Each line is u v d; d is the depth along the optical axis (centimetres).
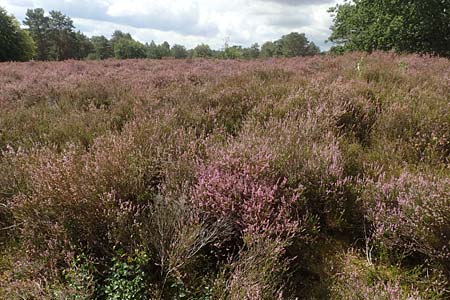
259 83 641
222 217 244
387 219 248
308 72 845
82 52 9256
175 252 217
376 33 1745
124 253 225
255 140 332
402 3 1636
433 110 406
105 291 205
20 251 241
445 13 1594
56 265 224
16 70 1168
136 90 623
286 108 457
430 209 230
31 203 250
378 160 340
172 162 301
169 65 1302
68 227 237
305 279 230
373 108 457
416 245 237
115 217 237
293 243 244
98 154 288
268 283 207
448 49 1603
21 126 444
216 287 206
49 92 655
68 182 254
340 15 2014
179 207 249
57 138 410
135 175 289
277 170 289
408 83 579
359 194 283
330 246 258
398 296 189
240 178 265
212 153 315
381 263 236
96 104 569
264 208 246
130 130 363
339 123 430
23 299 201
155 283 215
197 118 447
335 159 299
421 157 339
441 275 214
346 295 209
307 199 273
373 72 682
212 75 862
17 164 309
